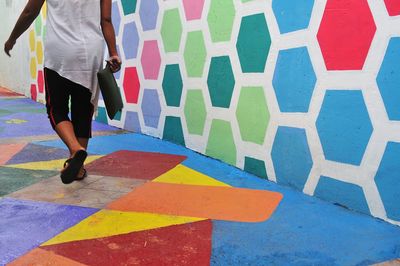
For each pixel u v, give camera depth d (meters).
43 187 2.60
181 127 3.75
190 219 2.14
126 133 4.38
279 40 2.65
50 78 2.50
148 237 1.92
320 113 2.40
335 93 2.31
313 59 2.42
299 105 2.53
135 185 2.67
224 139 3.22
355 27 2.17
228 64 3.11
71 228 2.00
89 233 1.95
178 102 3.74
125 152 3.55
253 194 2.52
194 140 3.58
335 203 2.36
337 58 2.28
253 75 2.88
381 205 2.12
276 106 2.70
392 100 2.03
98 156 3.41
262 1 2.76
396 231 2.00
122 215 2.18
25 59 7.34
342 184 2.31
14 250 1.77
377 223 2.09
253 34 2.85
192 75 3.52
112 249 1.80
